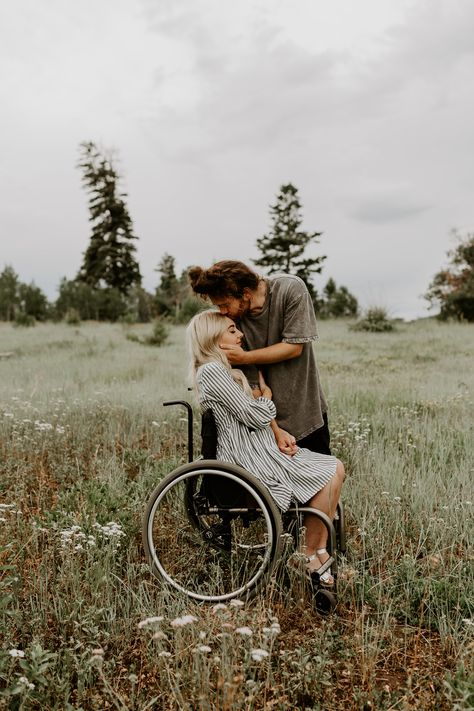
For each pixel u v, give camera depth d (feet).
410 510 14.16
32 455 18.84
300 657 8.57
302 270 181.16
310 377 11.83
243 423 11.03
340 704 8.24
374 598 10.44
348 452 18.28
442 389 29.32
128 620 9.71
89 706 8.12
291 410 11.62
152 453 18.85
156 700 8.24
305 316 11.30
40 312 158.61
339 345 59.52
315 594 10.18
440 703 8.08
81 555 11.71
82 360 45.73
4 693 7.52
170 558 12.06
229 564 11.28
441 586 10.48
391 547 12.63
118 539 11.60
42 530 12.10
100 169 232.32
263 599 10.29
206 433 11.12
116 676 8.80
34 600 10.47
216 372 10.89
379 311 80.12
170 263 266.77
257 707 8.14
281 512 10.69
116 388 29.66
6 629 9.04
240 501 10.80
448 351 52.24
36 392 27.86
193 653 8.58
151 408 24.35
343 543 11.58
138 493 15.14
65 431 20.85
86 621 9.21
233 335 11.35
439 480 15.43
